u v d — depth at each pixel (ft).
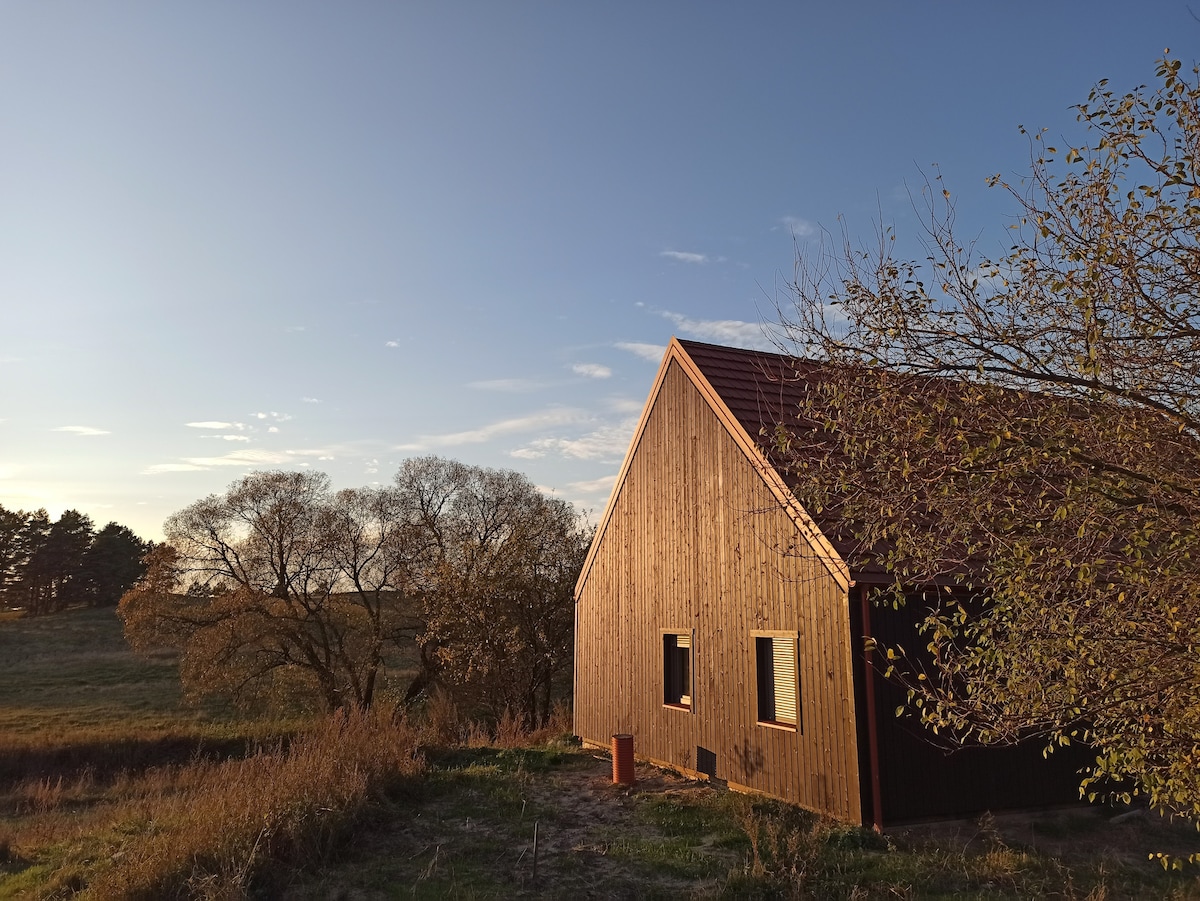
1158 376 17.47
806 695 37.14
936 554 20.15
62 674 153.48
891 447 20.07
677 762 47.83
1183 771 16.87
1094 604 17.03
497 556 101.35
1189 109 16.42
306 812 34.86
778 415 43.65
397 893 29.07
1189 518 16.44
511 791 43.19
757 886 27.84
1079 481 17.01
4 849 40.65
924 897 26.37
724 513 44.86
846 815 33.88
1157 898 25.96
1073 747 37.52
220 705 126.72
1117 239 17.30
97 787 79.46
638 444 55.67
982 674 19.81
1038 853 30.50
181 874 30.22
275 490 124.06
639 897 28.19
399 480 134.62
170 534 119.55
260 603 118.83
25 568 255.50
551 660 102.22
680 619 48.73
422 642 113.80
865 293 20.62
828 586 35.94
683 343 50.55
